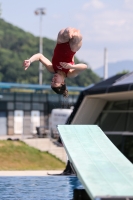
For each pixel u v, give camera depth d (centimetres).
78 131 2222
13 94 8025
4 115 8012
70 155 1922
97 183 1627
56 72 1549
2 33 17738
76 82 16638
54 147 5725
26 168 4281
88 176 1698
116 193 1529
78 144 2064
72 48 1506
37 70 15950
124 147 4819
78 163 1836
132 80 4338
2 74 15925
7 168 4234
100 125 5131
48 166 4575
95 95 4588
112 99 4866
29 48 17688
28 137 7244
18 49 17450
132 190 1566
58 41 1516
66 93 1592
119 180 1672
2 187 2638
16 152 4803
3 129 7994
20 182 2880
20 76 15862
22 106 8069
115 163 1867
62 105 7481
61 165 4703
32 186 2695
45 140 6325
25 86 8200
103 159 1903
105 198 1437
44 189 2575
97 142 2108
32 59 1535
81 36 1505
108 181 1655
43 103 8188
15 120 8056
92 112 5009
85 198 2002
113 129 4975
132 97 4594
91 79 17062
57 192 2464
